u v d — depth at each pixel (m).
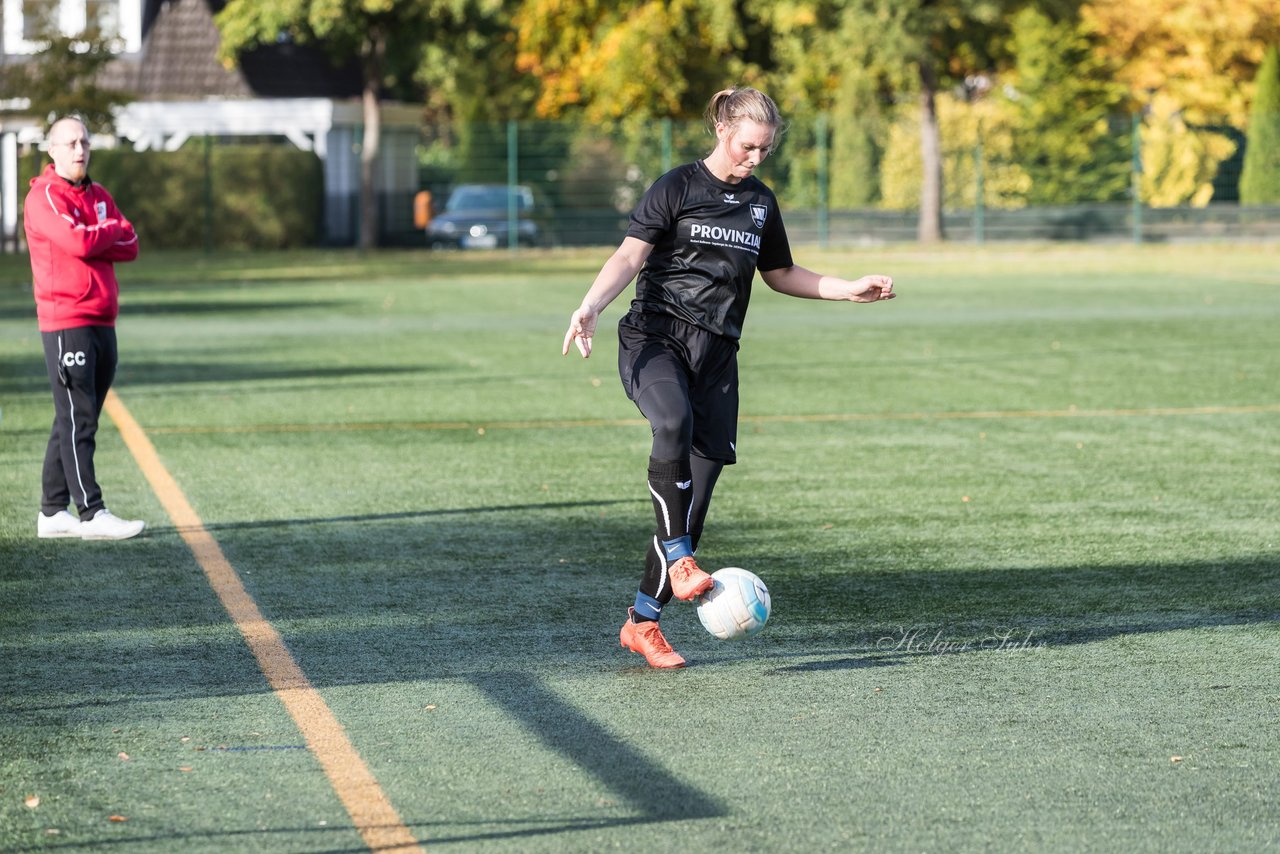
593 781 14.24
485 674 17.72
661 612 20.53
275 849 12.66
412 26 134.62
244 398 42.94
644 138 134.50
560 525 26.36
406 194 138.50
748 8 132.00
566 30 142.88
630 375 17.66
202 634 19.41
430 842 12.80
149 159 128.50
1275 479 30.73
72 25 133.50
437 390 44.84
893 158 134.75
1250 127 132.12
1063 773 14.49
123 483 30.20
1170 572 22.89
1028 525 26.36
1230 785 14.19
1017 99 142.50
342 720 15.98
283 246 131.75
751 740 15.41
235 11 132.75
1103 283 90.00
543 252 128.50
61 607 20.78
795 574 22.83
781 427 37.88
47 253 24.33
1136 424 38.25
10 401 41.59
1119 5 155.75
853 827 13.16
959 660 18.36
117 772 14.42
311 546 24.69
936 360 52.78
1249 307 73.12
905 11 120.94
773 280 18.53
